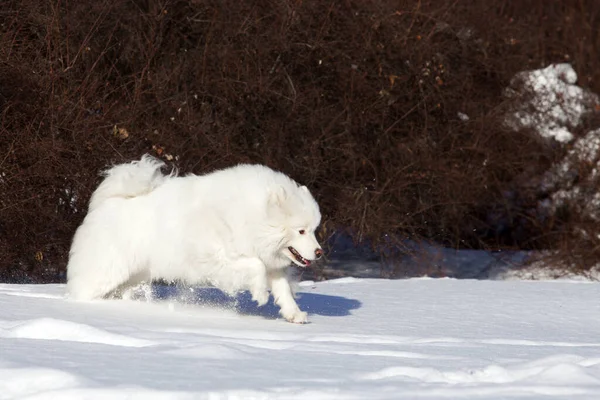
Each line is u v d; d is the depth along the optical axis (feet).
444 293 72.79
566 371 35.83
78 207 99.30
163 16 111.45
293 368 35.88
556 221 137.28
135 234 54.95
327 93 118.62
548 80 144.36
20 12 100.99
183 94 109.09
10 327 44.34
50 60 100.58
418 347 44.16
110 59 108.88
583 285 82.84
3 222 96.22
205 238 51.90
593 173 139.33
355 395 31.19
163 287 67.15
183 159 105.50
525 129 136.15
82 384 31.32
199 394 30.22
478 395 32.04
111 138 100.89
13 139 95.09
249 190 51.96
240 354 38.50
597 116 145.28
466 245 134.10
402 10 123.95
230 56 112.57
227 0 114.21
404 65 122.01
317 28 117.50
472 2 139.95
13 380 31.73
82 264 56.18
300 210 51.13
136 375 33.14
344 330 50.14
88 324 45.80
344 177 116.37
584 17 168.86
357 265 123.13
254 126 113.39
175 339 42.24
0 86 97.04
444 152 124.16
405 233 119.75
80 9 104.73
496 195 135.13
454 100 127.34
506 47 141.90
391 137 120.06
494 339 48.80
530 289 78.13
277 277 53.26
